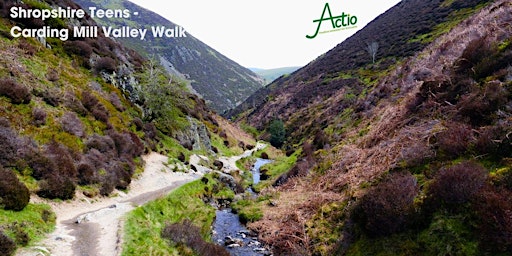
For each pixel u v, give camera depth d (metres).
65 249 11.15
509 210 10.48
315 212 20.09
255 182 40.62
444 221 12.26
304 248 16.89
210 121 64.94
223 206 27.50
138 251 12.12
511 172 12.02
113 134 26.75
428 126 19.52
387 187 15.07
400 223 13.38
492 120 15.41
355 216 15.98
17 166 15.51
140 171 26.84
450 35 36.94
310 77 108.44
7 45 26.12
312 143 44.09
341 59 102.75
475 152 14.60
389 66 68.31
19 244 10.40
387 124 25.23
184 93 51.34
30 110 20.69
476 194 11.90
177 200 21.98
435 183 13.38
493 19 27.20
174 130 42.50
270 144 81.06
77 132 22.97
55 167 17.03
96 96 31.27
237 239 19.33
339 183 22.08
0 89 19.69
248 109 142.88
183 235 15.79
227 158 51.97
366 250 13.98
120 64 42.50
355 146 27.20
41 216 13.12
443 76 22.97
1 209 11.73
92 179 19.53
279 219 21.34
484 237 10.72
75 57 34.97
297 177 30.48
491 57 19.64
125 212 16.09
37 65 26.81
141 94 41.41
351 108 47.78
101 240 12.44
